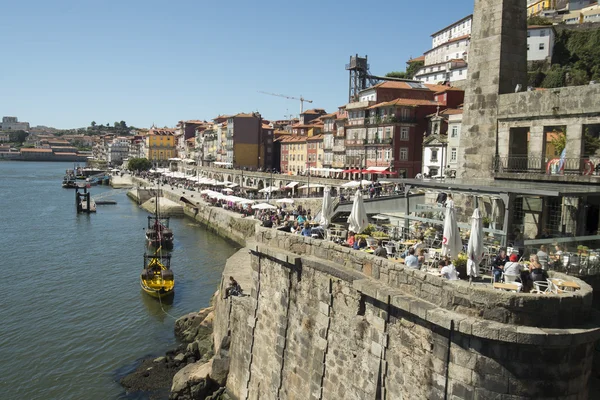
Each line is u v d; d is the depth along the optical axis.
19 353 31.92
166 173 157.00
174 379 26.91
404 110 80.31
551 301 12.09
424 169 74.94
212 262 55.88
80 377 29.25
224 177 130.00
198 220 88.25
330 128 102.69
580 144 23.58
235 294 26.67
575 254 19.44
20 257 57.31
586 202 22.67
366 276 16.61
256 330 22.81
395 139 79.75
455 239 15.67
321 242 19.09
